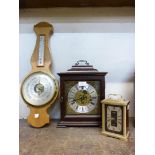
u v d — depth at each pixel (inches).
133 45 42.2
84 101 37.0
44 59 39.4
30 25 42.6
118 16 42.1
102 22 42.2
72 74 36.5
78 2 39.1
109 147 28.2
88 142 30.0
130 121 40.0
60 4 40.0
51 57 41.9
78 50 42.6
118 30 42.3
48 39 40.5
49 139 31.3
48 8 42.4
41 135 33.1
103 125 33.2
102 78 36.4
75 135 32.9
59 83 39.8
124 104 30.7
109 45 42.4
